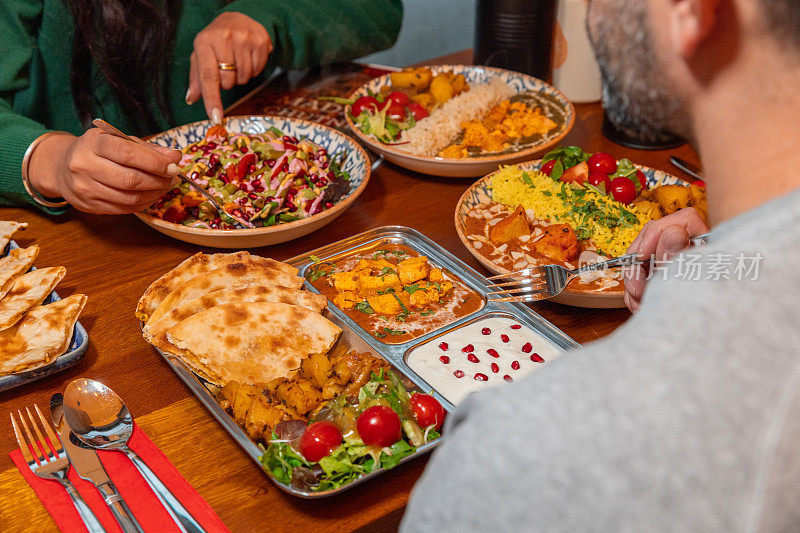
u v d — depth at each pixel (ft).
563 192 7.60
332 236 7.54
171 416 5.23
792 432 1.94
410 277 6.57
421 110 9.77
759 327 2.03
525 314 6.19
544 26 10.53
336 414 4.83
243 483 4.66
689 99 2.50
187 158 8.14
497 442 2.08
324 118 9.93
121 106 10.84
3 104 9.21
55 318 5.70
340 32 11.59
